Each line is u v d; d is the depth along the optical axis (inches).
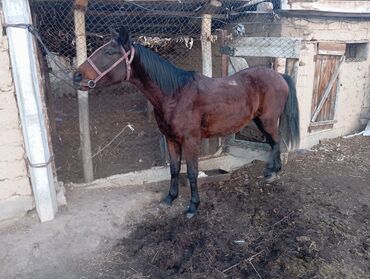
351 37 231.3
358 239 128.5
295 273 109.9
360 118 265.0
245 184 174.7
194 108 135.0
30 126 123.2
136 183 172.1
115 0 155.6
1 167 127.8
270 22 197.6
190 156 139.0
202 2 165.3
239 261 118.6
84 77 122.0
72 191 158.7
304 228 134.3
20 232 127.9
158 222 142.4
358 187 172.2
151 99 134.0
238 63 189.9
